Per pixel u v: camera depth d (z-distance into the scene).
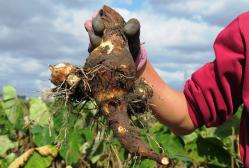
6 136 1.71
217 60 0.74
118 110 0.69
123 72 0.70
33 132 1.51
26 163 1.36
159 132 1.38
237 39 0.72
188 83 0.81
